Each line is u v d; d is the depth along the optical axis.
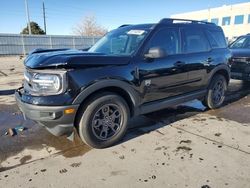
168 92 3.80
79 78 2.79
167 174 2.60
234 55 6.46
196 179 2.51
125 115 3.32
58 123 2.81
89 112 2.98
